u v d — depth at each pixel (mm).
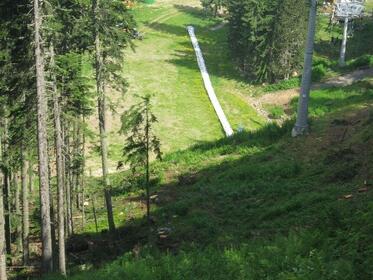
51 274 18594
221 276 12547
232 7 66000
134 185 33656
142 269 14578
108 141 44781
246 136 36281
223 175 28891
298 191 21156
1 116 22047
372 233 11789
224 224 20719
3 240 20031
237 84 62125
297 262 11758
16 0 18719
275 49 58250
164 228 22281
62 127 23750
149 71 65625
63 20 22406
